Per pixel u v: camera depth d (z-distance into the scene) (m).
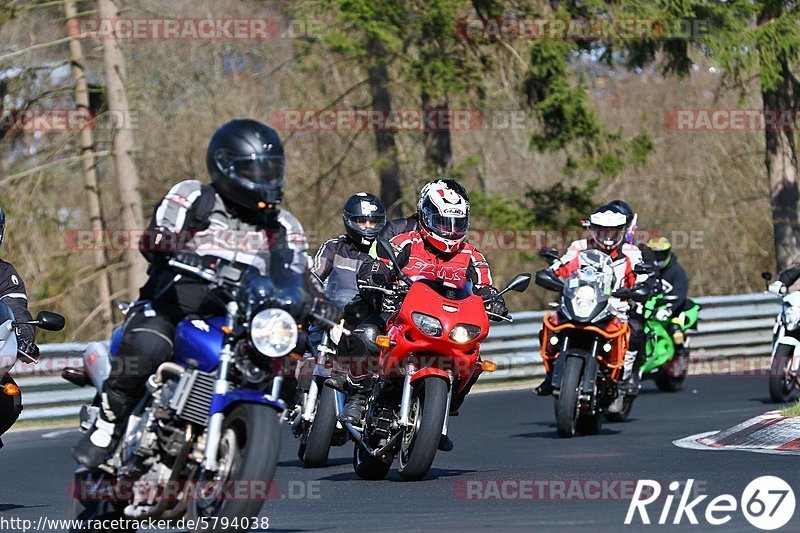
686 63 64.62
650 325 42.16
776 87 66.75
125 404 14.95
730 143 96.19
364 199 27.47
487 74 64.94
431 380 22.31
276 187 14.59
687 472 22.02
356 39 61.31
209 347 14.30
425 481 22.86
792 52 63.66
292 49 71.31
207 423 14.21
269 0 70.25
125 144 65.19
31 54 65.62
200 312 14.81
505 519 17.64
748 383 46.06
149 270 15.09
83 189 74.62
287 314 13.85
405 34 61.16
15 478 26.34
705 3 61.81
